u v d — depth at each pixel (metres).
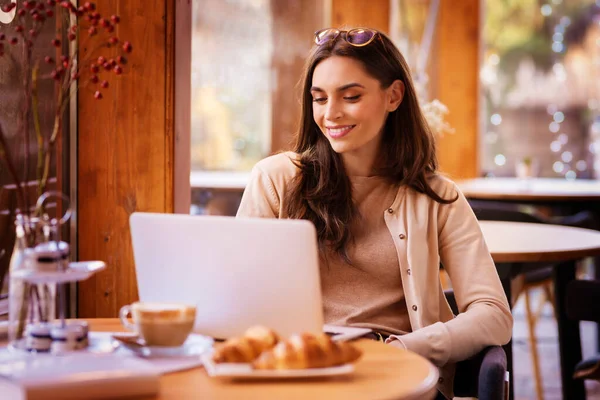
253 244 1.62
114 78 2.58
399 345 2.02
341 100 2.22
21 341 1.60
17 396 1.34
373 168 2.34
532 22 7.45
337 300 2.24
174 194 2.65
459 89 6.52
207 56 6.65
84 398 1.33
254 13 6.61
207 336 1.72
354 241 2.26
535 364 4.04
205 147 6.77
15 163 2.46
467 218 2.33
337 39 2.26
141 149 2.61
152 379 1.36
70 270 1.59
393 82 2.31
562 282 3.67
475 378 2.09
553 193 5.13
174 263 1.72
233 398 1.36
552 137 7.50
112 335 1.74
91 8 1.74
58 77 1.71
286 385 1.45
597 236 3.54
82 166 2.60
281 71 6.38
